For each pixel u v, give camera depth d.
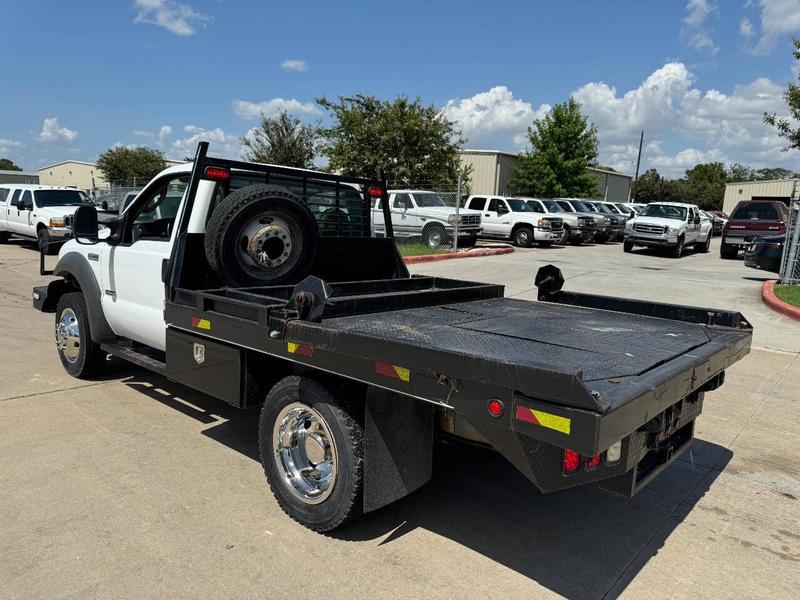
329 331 3.00
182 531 3.32
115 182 48.38
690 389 2.99
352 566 3.07
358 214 5.60
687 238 22.25
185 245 4.30
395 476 3.21
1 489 3.70
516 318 4.22
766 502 3.94
